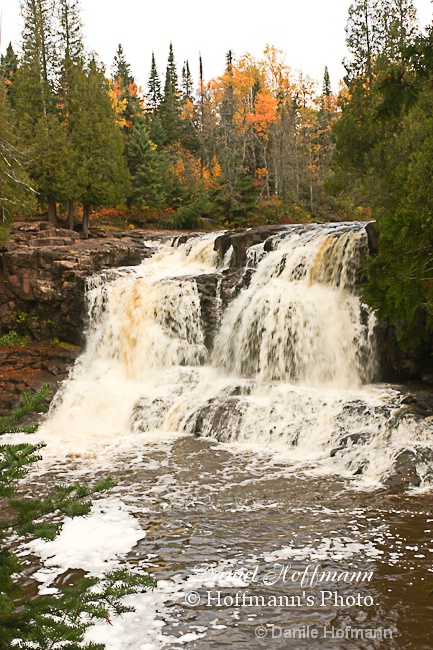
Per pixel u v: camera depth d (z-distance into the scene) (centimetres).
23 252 2430
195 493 1133
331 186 3105
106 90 3512
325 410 1484
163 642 666
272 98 5981
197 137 6019
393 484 1131
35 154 3200
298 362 1803
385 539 905
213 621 705
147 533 960
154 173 4359
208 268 2427
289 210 4566
